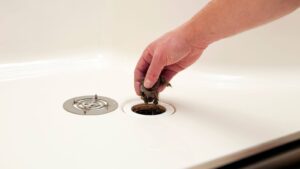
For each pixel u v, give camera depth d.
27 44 0.98
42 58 1.01
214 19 0.70
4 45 0.96
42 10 0.98
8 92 0.86
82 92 0.90
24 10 0.96
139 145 0.65
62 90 0.90
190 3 0.99
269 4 0.65
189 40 0.74
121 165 0.59
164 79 0.81
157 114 0.80
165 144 0.66
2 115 0.74
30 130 0.69
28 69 0.98
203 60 1.01
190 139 0.68
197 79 0.99
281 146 0.70
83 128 0.71
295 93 0.93
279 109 0.83
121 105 0.84
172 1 1.01
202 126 0.74
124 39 1.08
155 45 0.78
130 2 1.04
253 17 0.67
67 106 0.81
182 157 0.62
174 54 0.76
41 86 0.91
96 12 1.06
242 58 1.00
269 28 0.97
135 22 1.06
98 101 0.86
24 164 0.58
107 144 0.65
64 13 1.01
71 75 1.00
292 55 0.99
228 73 1.00
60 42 1.03
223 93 0.92
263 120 0.77
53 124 0.72
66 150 0.63
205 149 0.65
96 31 1.07
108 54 1.09
